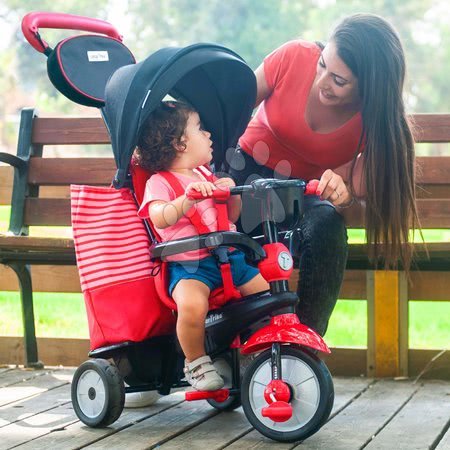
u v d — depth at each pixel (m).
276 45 45.66
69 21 4.95
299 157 4.80
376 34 4.33
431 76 48.78
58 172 5.86
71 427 4.41
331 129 4.66
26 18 4.78
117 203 4.45
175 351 4.40
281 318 4.04
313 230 4.55
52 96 47.66
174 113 4.38
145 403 4.77
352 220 5.47
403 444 4.04
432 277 5.50
